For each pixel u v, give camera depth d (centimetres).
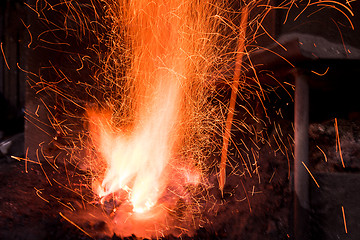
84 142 424
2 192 321
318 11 304
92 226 274
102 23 419
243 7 357
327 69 265
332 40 299
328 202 272
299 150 266
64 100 425
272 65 285
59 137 425
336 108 377
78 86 424
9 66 737
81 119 425
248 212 305
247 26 353
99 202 328
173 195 354
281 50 265
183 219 308
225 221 302
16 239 241
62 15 417
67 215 288
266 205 306
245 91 409
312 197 274
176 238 276
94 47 421
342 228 269
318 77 270
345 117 379
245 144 404
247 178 350
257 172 352
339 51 256
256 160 369
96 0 415
